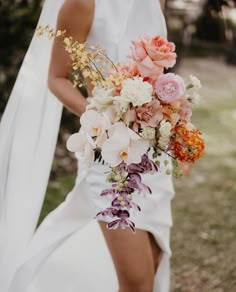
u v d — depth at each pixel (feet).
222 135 23.85
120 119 6.33
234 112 28.22
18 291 8.50
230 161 20.33
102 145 6.29
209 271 11.98
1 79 16.47
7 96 16.48
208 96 31.76
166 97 6.26
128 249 7.53
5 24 16.11
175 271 11.90
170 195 8.26
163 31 8.21
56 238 8.54
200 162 19.97
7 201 8.45
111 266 9.58
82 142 6.45
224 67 41.52
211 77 37.45
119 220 6.24
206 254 12.79
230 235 13.93
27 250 8.55
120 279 7.68
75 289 9.37
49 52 8.23
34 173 8.46
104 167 7.77
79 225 8.51
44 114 8.43
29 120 8.38
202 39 47.73
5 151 8.46
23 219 8.46
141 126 6.25
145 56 6.43
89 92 8.14
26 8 16.15
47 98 8.40
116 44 7.86
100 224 7.73
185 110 6.48
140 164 6.32
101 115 6.37
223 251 12.98
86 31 7.80
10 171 8.42
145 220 7.70
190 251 12.90
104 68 6.93
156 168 6.47
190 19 39.63
